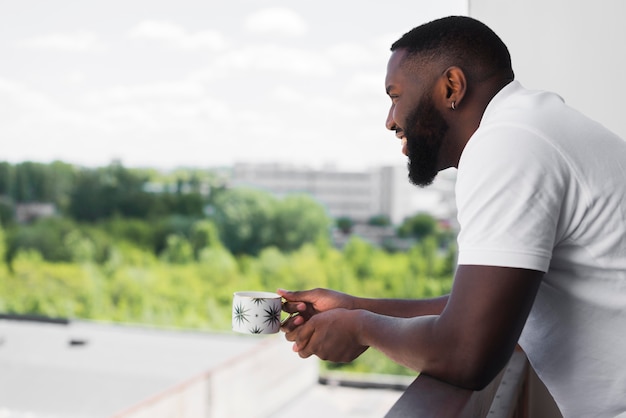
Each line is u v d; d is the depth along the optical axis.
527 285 0.83
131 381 8.92
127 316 14.69
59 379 9.19
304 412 8.90
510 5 1.92
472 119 0.98
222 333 14.46
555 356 0.98
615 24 1.85
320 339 1.02
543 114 0.89
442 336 0.86
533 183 0.85
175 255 14.73
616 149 0.89
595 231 0.88
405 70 1.01
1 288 14.77
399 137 1.07
